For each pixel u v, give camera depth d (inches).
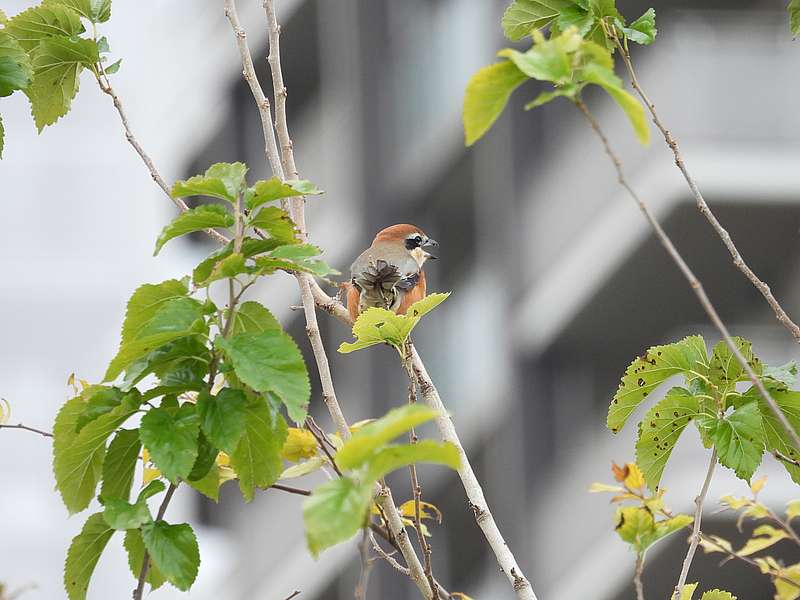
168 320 167.3
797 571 230.4
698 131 560.4
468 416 685.3
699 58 564.4
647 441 203.2
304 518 134.0
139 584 170.7
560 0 207.3
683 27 585.6
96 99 757.3
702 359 204.5
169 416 167.0
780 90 559.8
